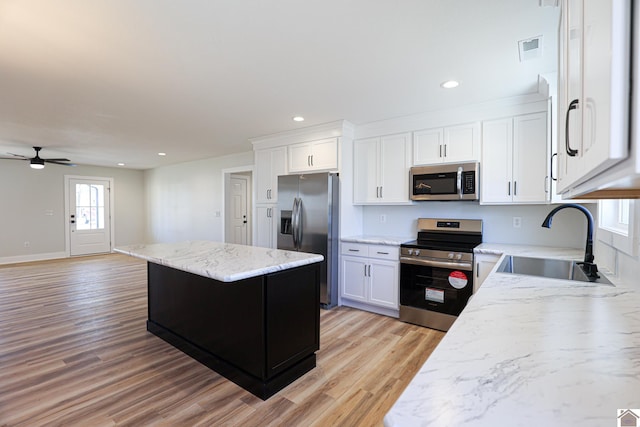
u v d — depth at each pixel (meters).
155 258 2.45
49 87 2.76
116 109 3.38
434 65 2.37
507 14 1.75
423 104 3.22
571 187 0.90
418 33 1.95
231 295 2.31
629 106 0.42
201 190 6.98
